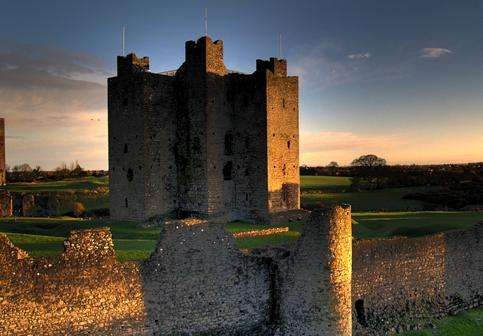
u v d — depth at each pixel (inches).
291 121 2102.6
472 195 3462.1
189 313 939.3
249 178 2037.4
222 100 2007.9
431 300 1317.7
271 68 2074.3
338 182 4434.1
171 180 1991.9
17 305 772.6
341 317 950.4
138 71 1936.5
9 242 778.2
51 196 2854.3
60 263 812.6
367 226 2126.0
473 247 1434.5
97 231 855.7
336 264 944.9
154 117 1932.8
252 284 1012.5
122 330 867.4
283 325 996.6
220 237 984.3
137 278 886.4
